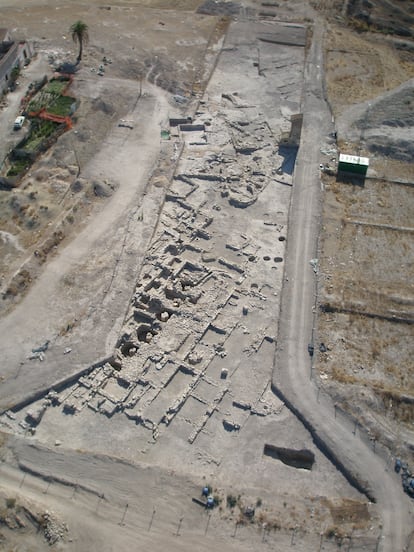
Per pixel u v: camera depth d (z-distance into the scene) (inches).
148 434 1648.6
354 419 1691.7
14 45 3016.7
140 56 3203.7
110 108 2819.9
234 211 2397.9
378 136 2760.8
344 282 2112.5
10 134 2632.9
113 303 1979.6
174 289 2048.5
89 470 1551.4
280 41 3476.9
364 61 3368.6
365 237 2299.5
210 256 2198.6
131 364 1818.4
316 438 1658.5
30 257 2101.4
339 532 1450.5
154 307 2028.8
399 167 2662.4
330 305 2020.2
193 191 2466.8
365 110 2925.7
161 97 2957.7
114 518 1465.3
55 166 2484.0
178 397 1734.7
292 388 1766.7
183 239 2253.9
